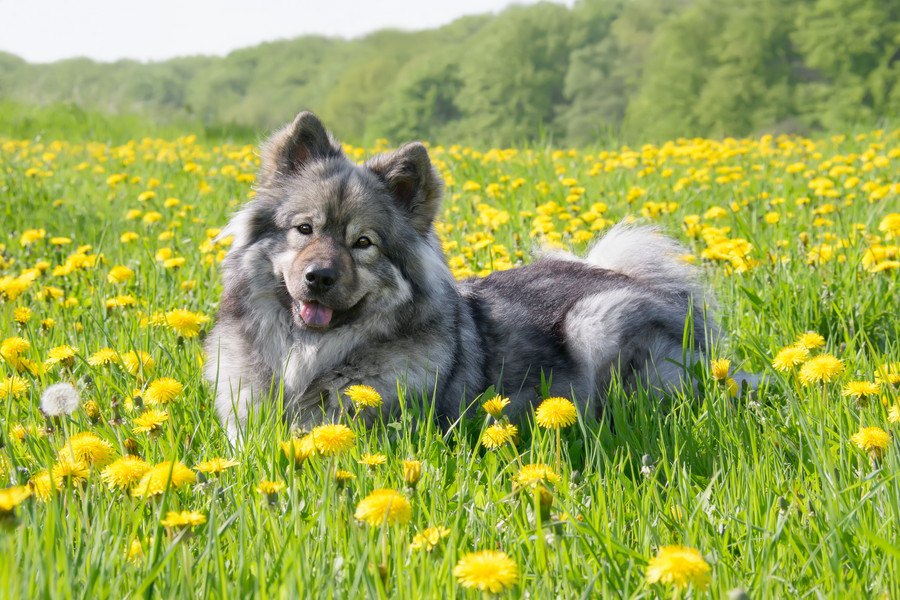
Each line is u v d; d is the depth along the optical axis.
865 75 66.12
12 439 4.50
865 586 3.18
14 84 69.06
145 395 4.73
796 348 4.92
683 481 3.97
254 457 4.28
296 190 5.89
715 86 69.56
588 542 3.43
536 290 6.84
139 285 8.06
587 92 81.00
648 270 7.18
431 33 98.12
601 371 6.38
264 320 5.84
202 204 12.92
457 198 12.80
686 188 12.01
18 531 3.17
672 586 2.99
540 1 84.69
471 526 3.64
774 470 4.20
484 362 6.18
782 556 3.42
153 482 3.28
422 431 5.02
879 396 4.66
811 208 10.20
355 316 5.69
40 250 9.78
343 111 92.31
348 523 3.41
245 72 101.38
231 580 3.12
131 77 85.69
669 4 85.06
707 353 6.21
